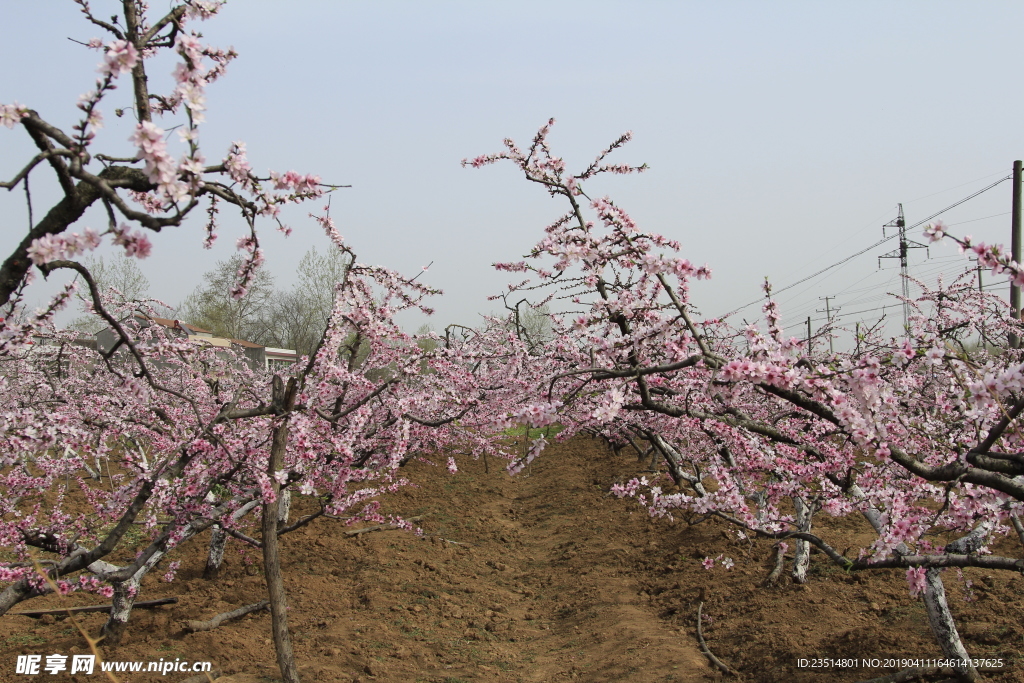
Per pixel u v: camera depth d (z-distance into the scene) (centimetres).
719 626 666
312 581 809
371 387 673
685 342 413
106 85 284
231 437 582
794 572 707
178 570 806
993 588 609
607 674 599
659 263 364
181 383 824
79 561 478
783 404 605
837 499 451
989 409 389
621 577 867
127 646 605
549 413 397
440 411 871
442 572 903
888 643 553
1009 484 328
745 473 559
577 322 443
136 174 332
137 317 931
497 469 1620
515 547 1072
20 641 611
